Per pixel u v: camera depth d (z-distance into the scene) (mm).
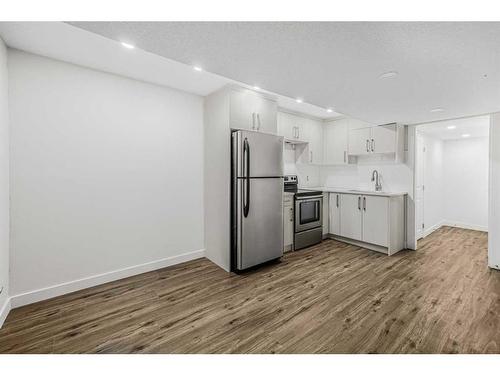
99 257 2713
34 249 2320
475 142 5164
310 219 4148
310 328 1938
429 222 4980
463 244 4219
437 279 2834
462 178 5359
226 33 1501
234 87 3084
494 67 1894
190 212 3488
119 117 2814
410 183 4000
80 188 2568
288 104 3893
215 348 1716
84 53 2297
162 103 3156
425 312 2148
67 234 2502
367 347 1717
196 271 3105
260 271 3102
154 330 1919
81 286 2586
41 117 2336
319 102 2873
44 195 2363
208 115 3479
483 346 1712
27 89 2262
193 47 1676
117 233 2836
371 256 3635
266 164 3201
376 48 1652
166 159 3221
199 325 1982
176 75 2816
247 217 3016
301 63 1896
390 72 2035
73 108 2510
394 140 3934
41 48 2197
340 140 4676
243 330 1917
